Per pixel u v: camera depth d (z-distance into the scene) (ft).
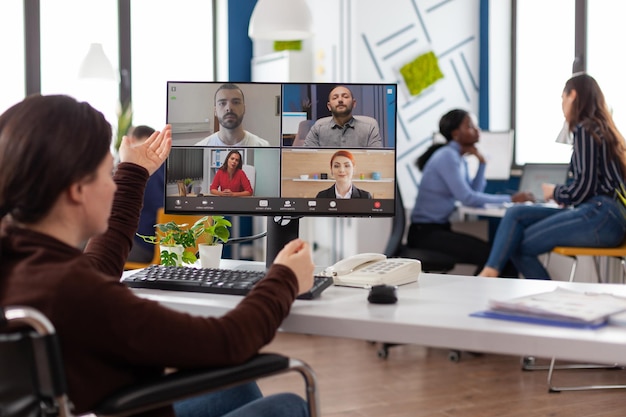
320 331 4.20
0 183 3.54
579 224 12.12
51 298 3.33
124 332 3.40
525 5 18.43
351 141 6.00
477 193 15.08
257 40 20.24
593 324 3.75
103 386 3.45
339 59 17.56
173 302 4.67
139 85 19.80
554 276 16.22
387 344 12.98
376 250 16.99
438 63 18.10
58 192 3.58
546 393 10.94
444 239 14.70
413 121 17.78
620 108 16.40
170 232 6.42
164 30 20.11
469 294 4.95
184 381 3.57
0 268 3.52
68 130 3.58
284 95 5.99
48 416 3.30
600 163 12.10
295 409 4.16
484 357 12.98
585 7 17.07
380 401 10.59
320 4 18.29
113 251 4.98
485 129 18.62
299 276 4.25
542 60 18.13
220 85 6.01
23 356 3.17
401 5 17.52
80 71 17.35
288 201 6.02
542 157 18.28
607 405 10.36
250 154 6.03
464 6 18.42
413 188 17.79
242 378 3.76
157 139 5.55
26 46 18.25
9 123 3.59
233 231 19.63
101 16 19.22
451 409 10.23
